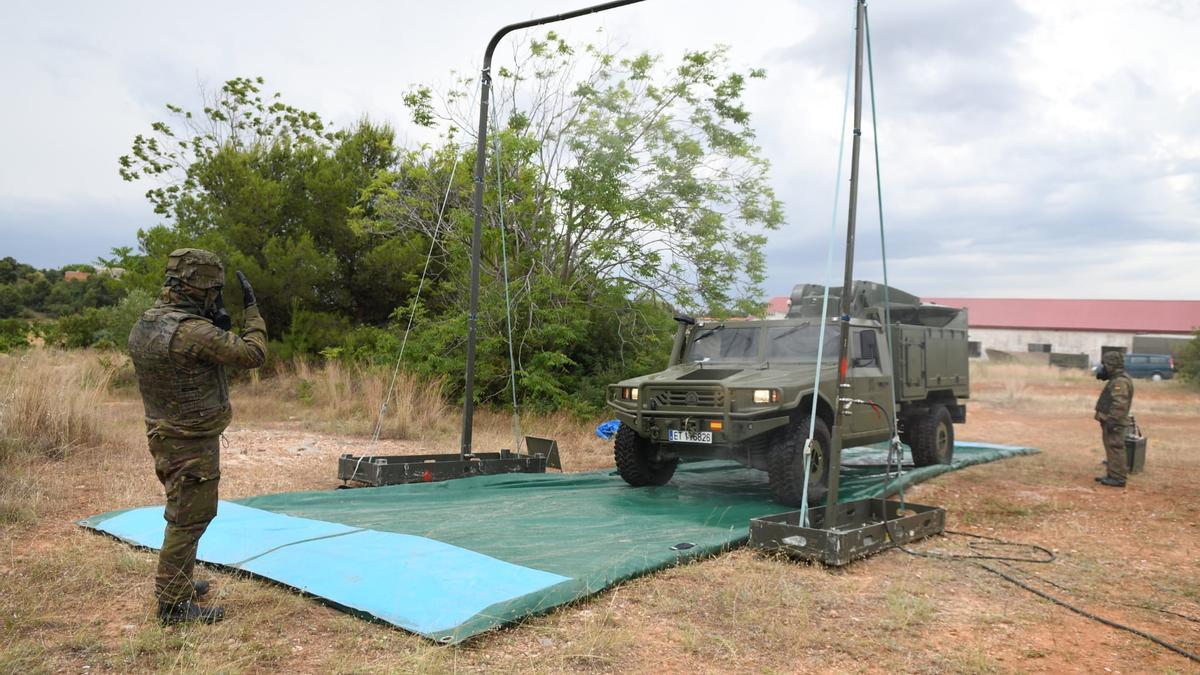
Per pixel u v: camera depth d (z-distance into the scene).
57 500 6.64
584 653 3.82
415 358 14.72
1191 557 6.27
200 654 3.64
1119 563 6.06
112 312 19.92
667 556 5.34
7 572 4.70
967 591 5.23
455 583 4.53
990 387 28.67
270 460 9.52
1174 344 39.56
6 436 8.07
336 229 18.92
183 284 3.97
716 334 9.13
